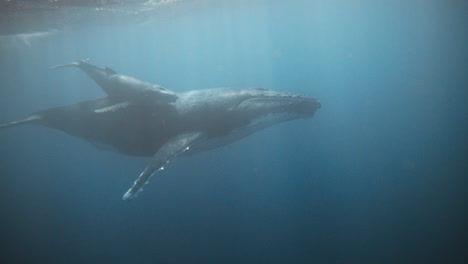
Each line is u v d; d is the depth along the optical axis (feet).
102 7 74.54
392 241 63.67
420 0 131.95
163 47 243.60
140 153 36.04
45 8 65.36
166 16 111.45
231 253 62.28
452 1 115.75
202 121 31.55
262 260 60.85
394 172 82.89
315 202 73.92
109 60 274.57
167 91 31.96
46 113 38.47
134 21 108.06
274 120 33.32
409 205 72.33
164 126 32.12
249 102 32.32
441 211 69.41
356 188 77.82
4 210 93.30
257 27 204.64
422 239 62.95
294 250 62.39
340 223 68.69
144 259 64.23
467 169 80.43
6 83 182.19
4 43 94.73
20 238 79.71
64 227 80.69
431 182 77.92
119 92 32.73
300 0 130.52
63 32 101.24
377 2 150.92
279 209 72.13
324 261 60.08
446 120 104.73
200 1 94.12
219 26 168.86
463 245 59.26
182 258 62.54
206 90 34.88
